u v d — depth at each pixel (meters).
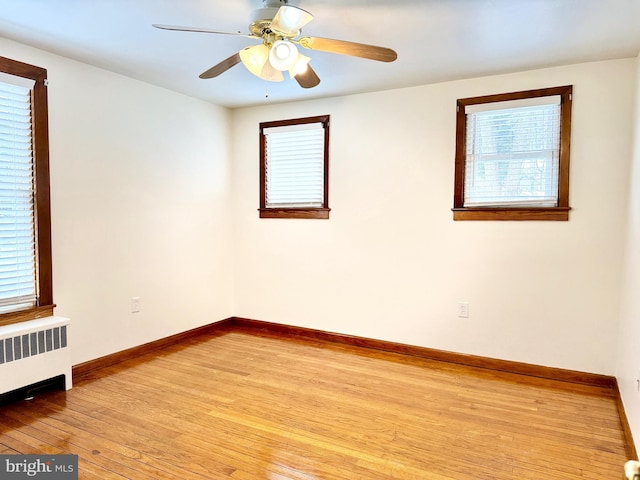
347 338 4.00
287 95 3.92
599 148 2.98
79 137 3.10
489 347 3.40
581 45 2.67
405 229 3.69
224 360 3.54
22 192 2.79
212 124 4.29
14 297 2.77
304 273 4.21
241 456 2.13
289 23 1.88
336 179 3.98
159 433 2.34
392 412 2.63
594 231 3.02
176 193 3.93
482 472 2.03
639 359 2.14
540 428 2.45
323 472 2.01
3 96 2.67
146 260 3.66
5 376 2.57
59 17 2.34
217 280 4.45
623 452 2.21
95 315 3.26
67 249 3.05
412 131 3.61
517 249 3.27
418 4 2.14
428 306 3.63
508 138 3.28
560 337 3.16
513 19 2.31
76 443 2.23
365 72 3.21
